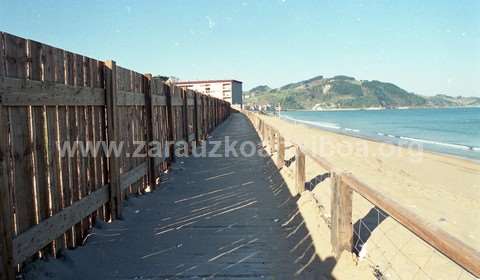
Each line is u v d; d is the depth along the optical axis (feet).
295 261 13.46
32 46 11.28
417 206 22.54
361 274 12.00
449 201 24.13
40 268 11.34
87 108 15.34
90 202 15.03
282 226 17.17
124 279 12.02
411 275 12.12
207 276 12.26
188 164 33.76
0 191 9.37
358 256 13.56
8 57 10.10
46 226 11.72
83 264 12.81
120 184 18.13
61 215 12.68
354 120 256.11
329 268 12.67
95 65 16.07
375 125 182.29
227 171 30.83
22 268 11.00
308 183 26.40
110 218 17.17
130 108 20.67
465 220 19.66
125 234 16.02
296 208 19.76
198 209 19.84
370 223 17.30
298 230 16.56
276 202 21.30
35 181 11.50
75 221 13.70
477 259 5.82
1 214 9.41
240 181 26.89
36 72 11.51
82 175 14.67
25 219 10.89
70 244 13.70
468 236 16.99
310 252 14.17
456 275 12.06
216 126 87.56
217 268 12.86
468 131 134.00
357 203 20.70
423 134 120.06
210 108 70.49
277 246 14.82
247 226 17.17
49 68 12.27
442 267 12.60
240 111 224.94
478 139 101.19
